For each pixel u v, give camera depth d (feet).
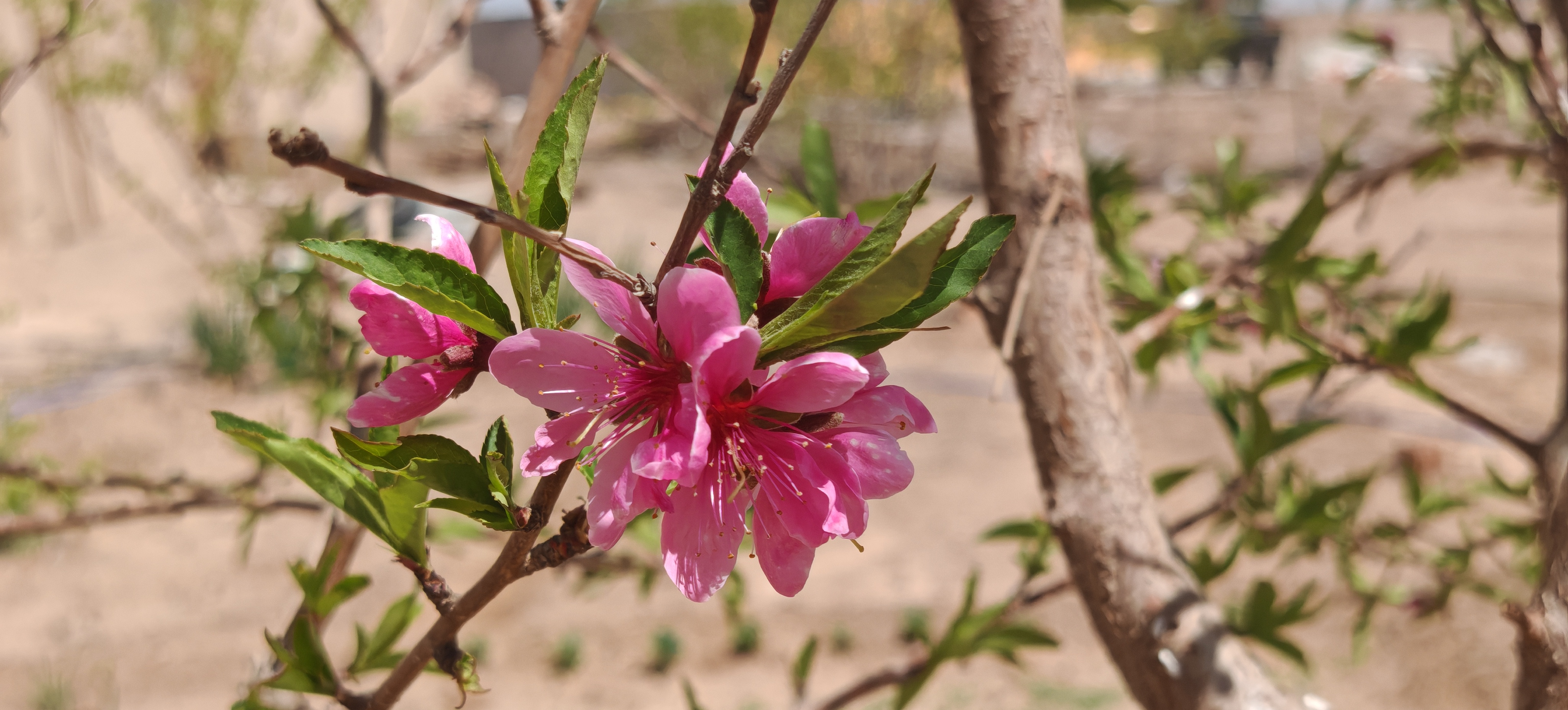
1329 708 3.84
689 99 65.72
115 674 18.99
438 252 2.45
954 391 31.96
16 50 30.35
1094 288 4.41
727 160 2.17
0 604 21.40
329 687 3.36
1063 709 17.90
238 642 19.97
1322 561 20.22
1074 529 4.22
